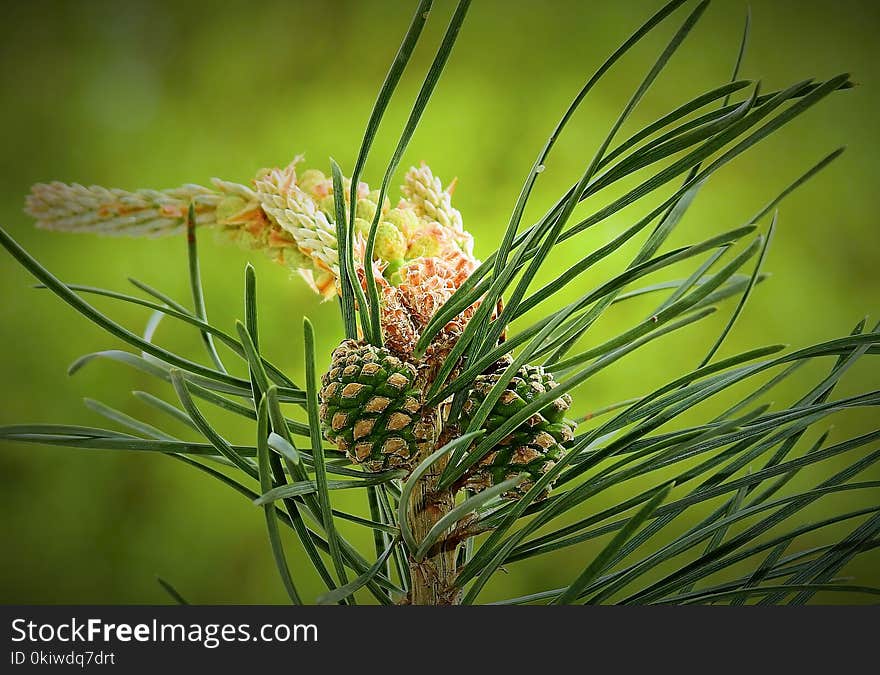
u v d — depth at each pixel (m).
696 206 2.05
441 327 0.76
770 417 0.75
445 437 0.77
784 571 0.78
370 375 0.75
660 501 0.71
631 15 2.15
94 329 2.00
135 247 2.01
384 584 0.78
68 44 2.13
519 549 0.77
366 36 2.14
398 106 2.11
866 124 2.09
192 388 0.77
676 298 0.77
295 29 2.14
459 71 2.12
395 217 0.79
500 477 0.77
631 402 0.79
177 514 1.96
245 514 1.96
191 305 2.01
